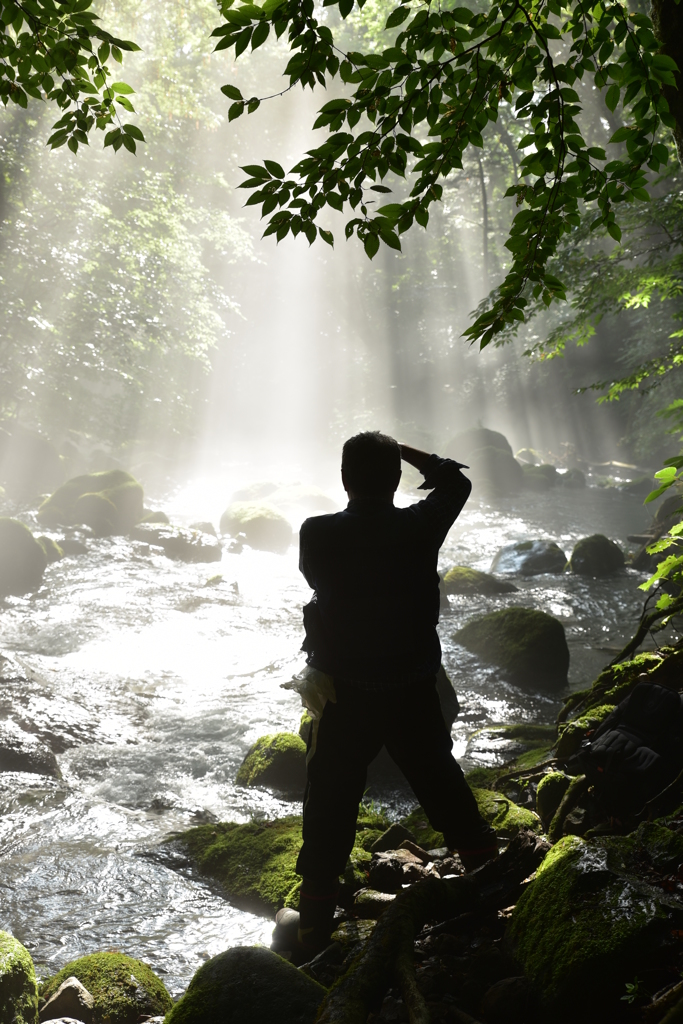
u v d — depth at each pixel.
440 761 2.71
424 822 4.14
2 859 3.92
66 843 4.12
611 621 9.55
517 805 4.09
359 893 3.23
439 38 2.53
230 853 3.86
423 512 2.67
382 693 2.60
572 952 2.37
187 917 3.40
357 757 2.67
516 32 2.53
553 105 2.61
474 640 8.12
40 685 6.29
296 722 6.18
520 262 2.91
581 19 2.59
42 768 5.06
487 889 2.94
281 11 2.36
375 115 2.59
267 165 2.55
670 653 4.65
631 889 2.53
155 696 6.76
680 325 21.80
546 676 7.39
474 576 11.15
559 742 4.49
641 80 2.51
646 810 3.35
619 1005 2.24
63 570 11.20
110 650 8.03
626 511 18.73
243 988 2.37
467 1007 2.45
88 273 20.42
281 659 7.97
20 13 2.87
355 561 2.59
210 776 5.16
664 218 11.09
